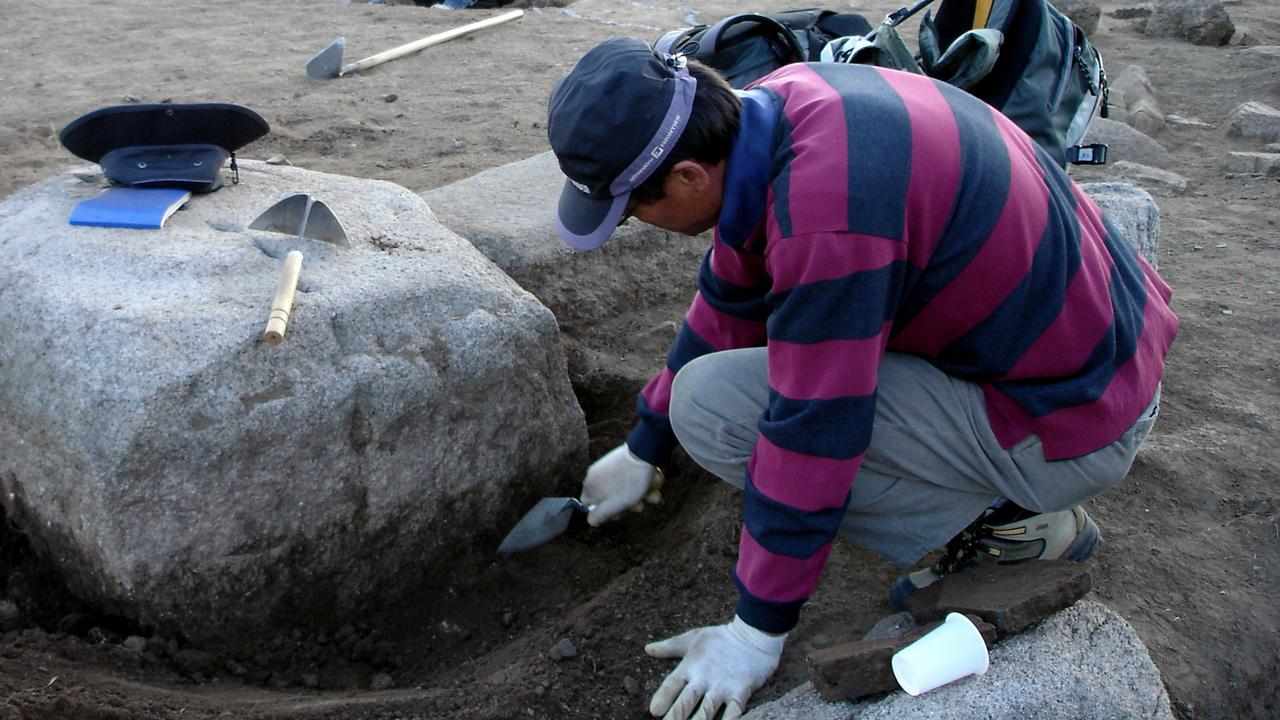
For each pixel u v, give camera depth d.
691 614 2.40
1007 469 2.02
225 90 5.99
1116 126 5.51
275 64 6.62
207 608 2.28
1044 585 2.09
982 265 1.80
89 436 2.16
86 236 2.56
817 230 1.66
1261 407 3.16
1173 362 3.40
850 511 2.13
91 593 2.33
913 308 1.86
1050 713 1.93
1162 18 7.93
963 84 2.65
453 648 2.48
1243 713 2.27
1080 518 2.29
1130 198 3.51
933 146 1.74
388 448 2.40
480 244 3.47
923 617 2.16
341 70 6.36
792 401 1.79
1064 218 1.90
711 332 2.28
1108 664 2.02
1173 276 4.07
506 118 5.63
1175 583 2.47
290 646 2.39
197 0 8.45
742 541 1.98
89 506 2.18
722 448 2.15
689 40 3.06
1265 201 4.90
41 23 7.48
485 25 7.55
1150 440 2.98
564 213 1.86
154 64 6.51
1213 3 7.76
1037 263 1.84
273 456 2.25
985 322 1.88
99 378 2.17
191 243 2.54
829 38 3.00
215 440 2.19
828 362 1.74
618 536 2.79
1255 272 4.08
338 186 3.06
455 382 2.48
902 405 2.01
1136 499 2.74
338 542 2.38
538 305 2.65
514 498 2.65
